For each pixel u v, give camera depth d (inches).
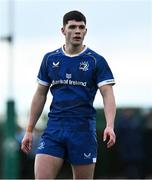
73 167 821.2
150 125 1935.3
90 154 813.2
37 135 1833.2
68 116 807.1
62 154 810.2
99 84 809.5
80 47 815.7
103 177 2023.9
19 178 1940.2
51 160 804.0
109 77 809.5
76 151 808.3
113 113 797.9
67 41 813.2
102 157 2026.3
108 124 788.6
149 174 1932.8
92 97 817.5
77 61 809.5
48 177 800.3
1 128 2058.3
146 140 1940.2
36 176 804.0
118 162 2014.0
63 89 813.2
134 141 1792.6
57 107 813.2
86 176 821.9
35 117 837.2
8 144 1690.5
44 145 810.2
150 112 1932.8
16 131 1733.5
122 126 1809.8
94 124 821.9
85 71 807.7
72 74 808.9
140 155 1790.1
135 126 1796.3
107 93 805.9
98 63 808.9
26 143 829.8
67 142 806.5
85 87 808.9
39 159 805.9
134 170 1801.2
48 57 823.7
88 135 810.8
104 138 781.9
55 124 812.0
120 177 2014.0
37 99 837.2
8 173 1688.0
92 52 815.1
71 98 807.7
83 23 805.9
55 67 815.7
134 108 1893.5
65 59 813.2
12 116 1697.8
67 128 807.1
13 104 1702.8
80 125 807.7
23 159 1967.3
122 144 1813.5
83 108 809.5
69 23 805.2
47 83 832.9
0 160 2039.9
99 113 1956.2
